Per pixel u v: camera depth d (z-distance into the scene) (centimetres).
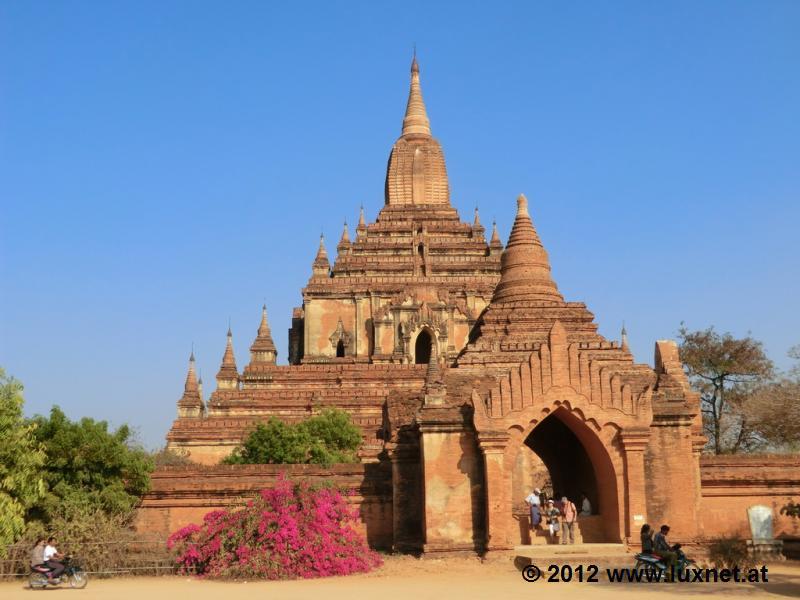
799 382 5681
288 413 5850
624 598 2280
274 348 6969
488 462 3100
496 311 3972
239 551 2839
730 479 3431
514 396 3153
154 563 2952
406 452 3300
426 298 6794
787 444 5884
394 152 7825
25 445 2938
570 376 3186
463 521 3122
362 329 6856
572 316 3938
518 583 2620
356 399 5859
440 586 2552
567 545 3125
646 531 2798
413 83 8094
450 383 3397
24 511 2925
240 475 3447
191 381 6588
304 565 2820
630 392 3194
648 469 3194
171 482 3350
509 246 4228
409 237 7306
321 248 7269
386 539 3334
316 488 3019
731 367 7162
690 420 3238
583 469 3703
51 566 2630
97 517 3047
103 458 3162
